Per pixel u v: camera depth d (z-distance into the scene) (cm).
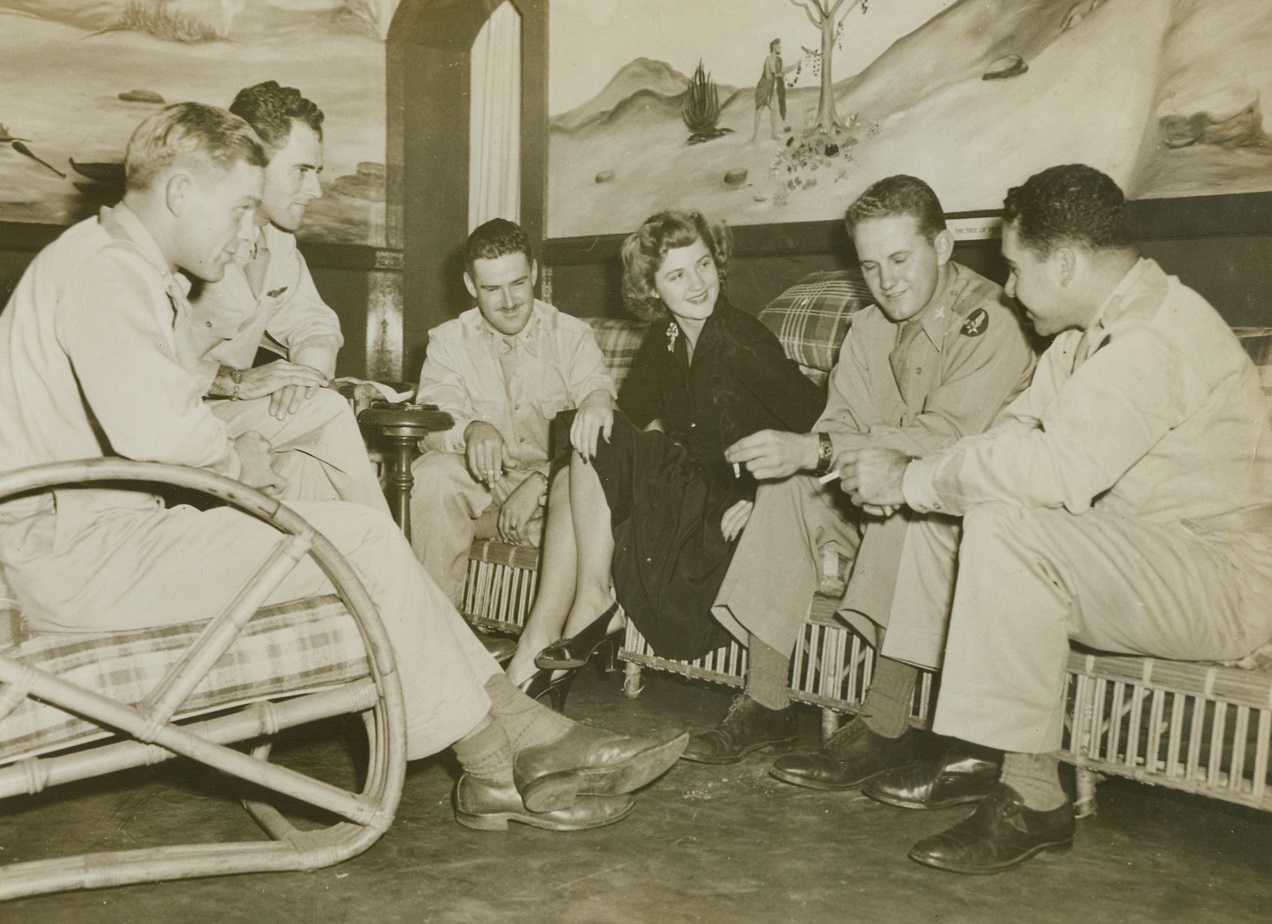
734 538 302
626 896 201
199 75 516
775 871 215
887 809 252
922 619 257
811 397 317
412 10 531
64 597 190
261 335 339
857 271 373
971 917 196
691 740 282
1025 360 271
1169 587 223
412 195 554
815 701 293
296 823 232
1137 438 219
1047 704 223
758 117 445
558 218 518
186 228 199
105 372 181
